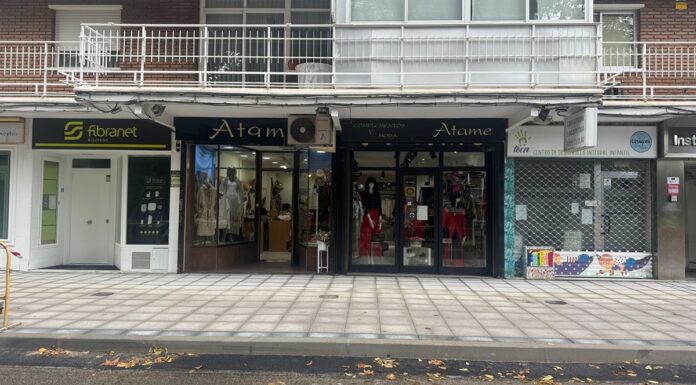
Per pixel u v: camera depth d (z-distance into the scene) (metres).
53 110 10.34
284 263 12.89
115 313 7.44
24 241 11.39
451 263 11.45
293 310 7.70
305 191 11.99
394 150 11.51
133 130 11.31
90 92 9.11
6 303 6.67
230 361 5.83
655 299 8.83
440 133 10.80
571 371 5.61
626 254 11.05
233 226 12.41
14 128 11.30
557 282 10.55
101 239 12.48
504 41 9.08
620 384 5.26
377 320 7.13
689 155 10.59
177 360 5.84
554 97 8.79
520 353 5.95
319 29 11.19
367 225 11.62
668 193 10.90
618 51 10.97
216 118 10.93
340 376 5.40
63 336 6.23
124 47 10.41
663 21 10.87
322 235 11.42
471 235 11.46
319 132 9.82
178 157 11.34
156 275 11.01
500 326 6.89
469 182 11.50
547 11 9.10
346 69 9.27
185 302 8.23
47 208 12.00
